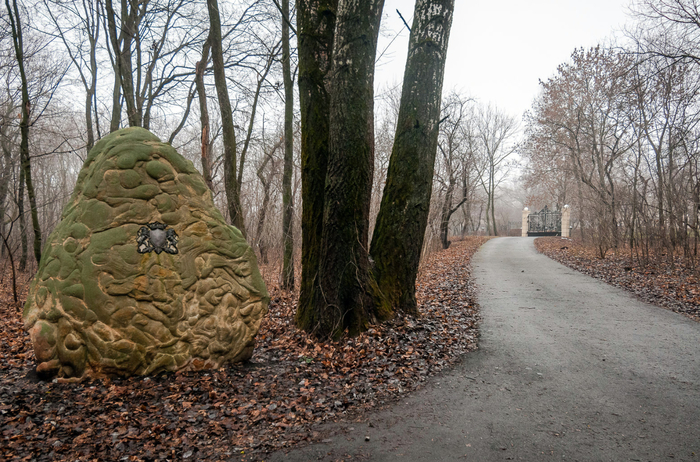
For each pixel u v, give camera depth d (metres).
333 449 3.46
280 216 13.41
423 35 6.98
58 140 20.42
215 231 5.38
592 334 6.82
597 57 22.81
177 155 5.23
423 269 15.37
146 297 4.84
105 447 3.40
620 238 17.42
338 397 4.52
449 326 7.33
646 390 4.53
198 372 5.11
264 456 3.36
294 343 6.33
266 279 12.56
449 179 23.67
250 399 4.44
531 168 40.56
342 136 6.07
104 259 4.72
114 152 4.89
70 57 14.30
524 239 33.97
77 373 4.69
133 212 4.88
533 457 3.29
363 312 6.47
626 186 16.08
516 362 5.62
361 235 6.35
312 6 6.57
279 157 15.04
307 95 6.62
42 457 3.21
